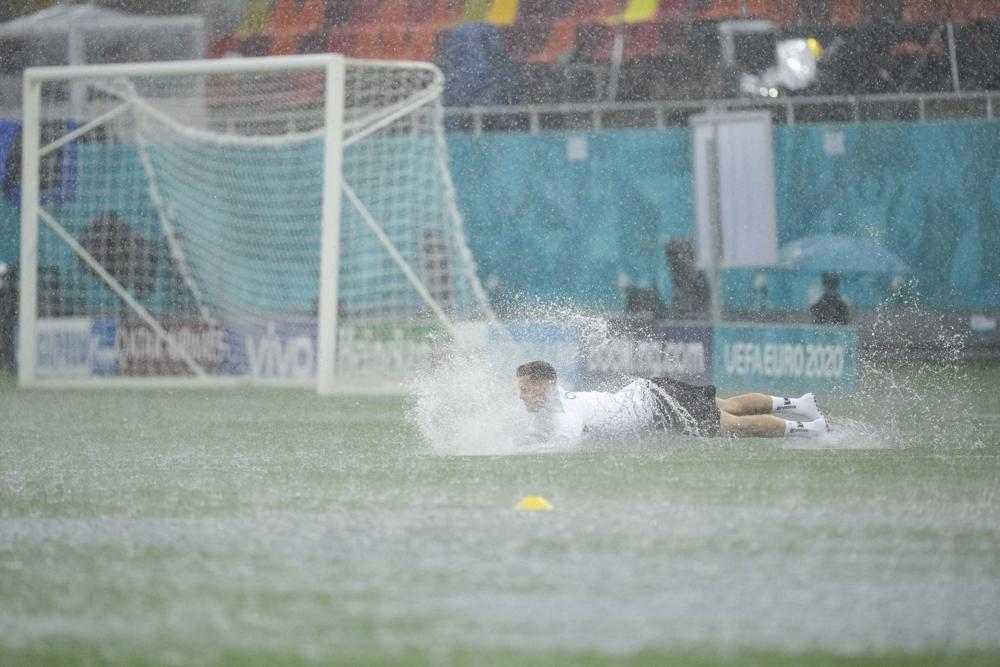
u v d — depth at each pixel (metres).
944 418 33.38
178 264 58.53
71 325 53.38
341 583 13.15
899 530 16.02
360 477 21.58
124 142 59.91
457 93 70.62
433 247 55.38
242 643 10.89
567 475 21.42
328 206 47.59
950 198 64.56
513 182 67.75
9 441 29.55
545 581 13.18
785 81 67.69
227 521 17.11
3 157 65.12
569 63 70.19
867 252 62.22
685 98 69.00
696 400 25.75
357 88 55.72
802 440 26.58
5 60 71.94
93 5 77.38
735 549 14.82
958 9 67.38
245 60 48.91
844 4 68.50
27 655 10.59
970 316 63.22
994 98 64.31
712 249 46.66
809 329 46.31
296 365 52.00
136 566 14.12
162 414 37.72
